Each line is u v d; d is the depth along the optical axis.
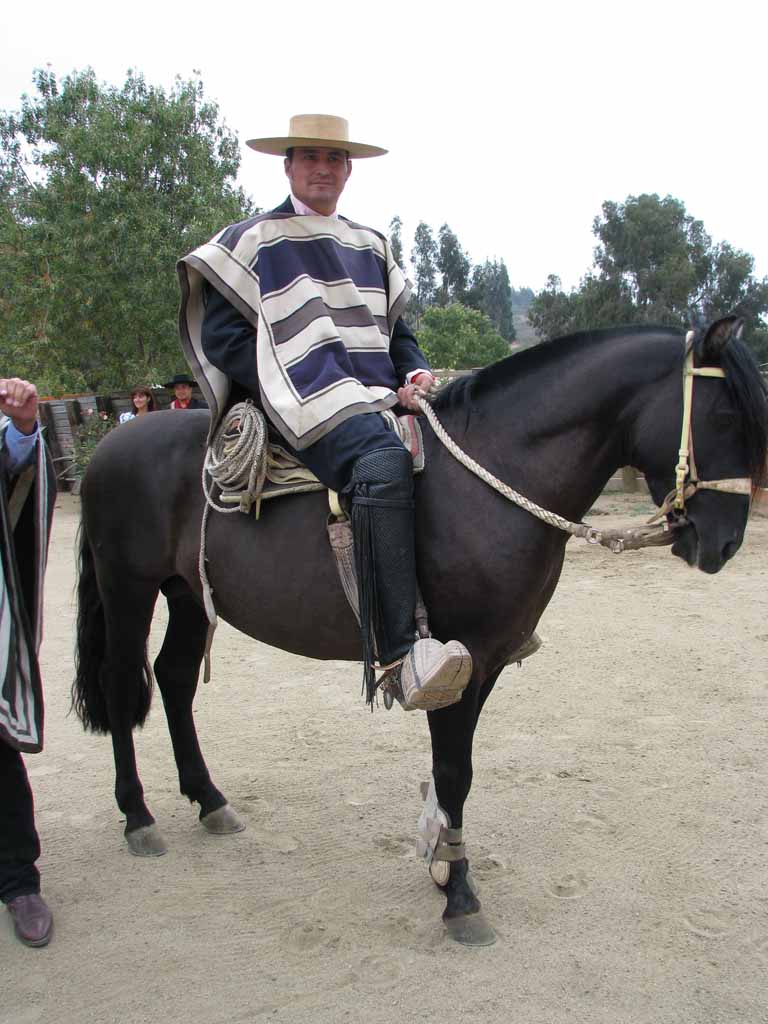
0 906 2.80
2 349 16.80
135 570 3.15
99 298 14.91
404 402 2.71
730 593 6.69
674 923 2.64
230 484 2.79
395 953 2.53
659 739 4.04
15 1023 2.26
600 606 6.40
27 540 2.76
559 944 2.54
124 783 3.20
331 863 3.07
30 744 2.60
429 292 66.69
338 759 3.94
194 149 15.38
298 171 2.82
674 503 2.38
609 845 3.12
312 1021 2.24
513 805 3.43
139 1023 2.25
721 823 3.26
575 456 2.50
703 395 2.33
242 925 2.70
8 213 15.32
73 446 14.07
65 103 15.37
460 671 2.23
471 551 2.47
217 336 2.75
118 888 2.93
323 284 2.73
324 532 2.66
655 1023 2.20
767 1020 2.21
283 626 2.79
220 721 4.42
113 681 3.22
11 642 2.60
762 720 4.24
